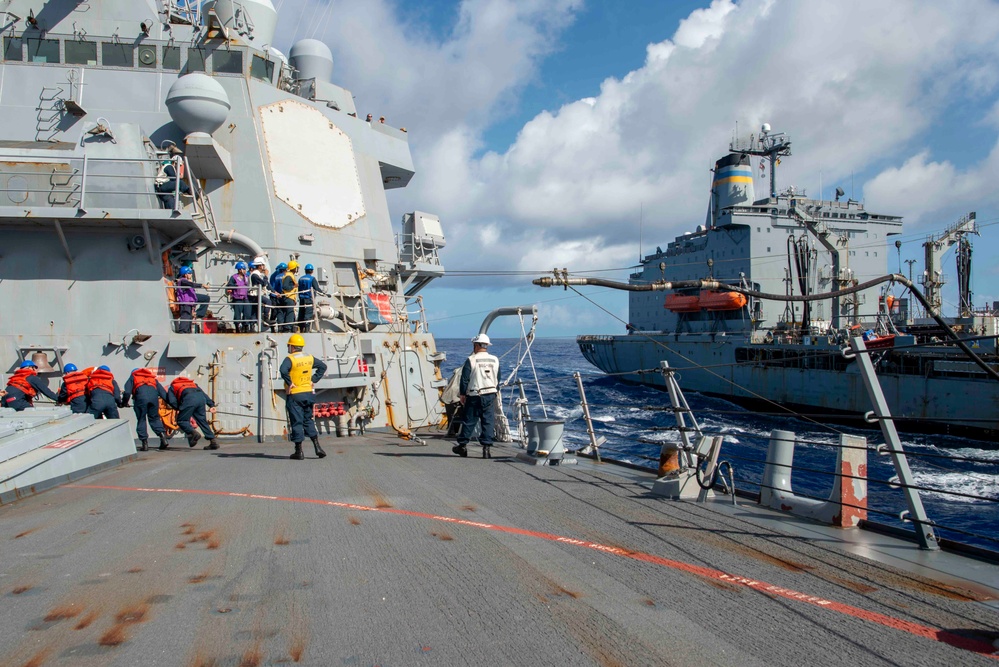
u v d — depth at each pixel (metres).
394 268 15.96
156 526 5.48
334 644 3.21
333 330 13.95
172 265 12.98
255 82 14.52
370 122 17.12
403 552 4.76
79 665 2.98
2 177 11.15
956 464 21.95
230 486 7.30
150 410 11.08
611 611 3.69
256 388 12.13
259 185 13.96
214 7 15.13
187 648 3.15
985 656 3.20
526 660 3.07
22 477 6.84
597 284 9.33
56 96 13.70
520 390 11.64
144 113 13.75
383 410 13.59
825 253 46.84
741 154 51.69
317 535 5.20
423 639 3.28
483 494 6.91
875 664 3.09
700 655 3.15
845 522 5.65
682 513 6.12
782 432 6.52
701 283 8.61
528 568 4.43
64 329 11.52
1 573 4.28
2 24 14.24
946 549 5.04
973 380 26.98
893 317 42.19
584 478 7.92
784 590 4.09
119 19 14.35
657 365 49.06
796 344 37.94
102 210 11.04
